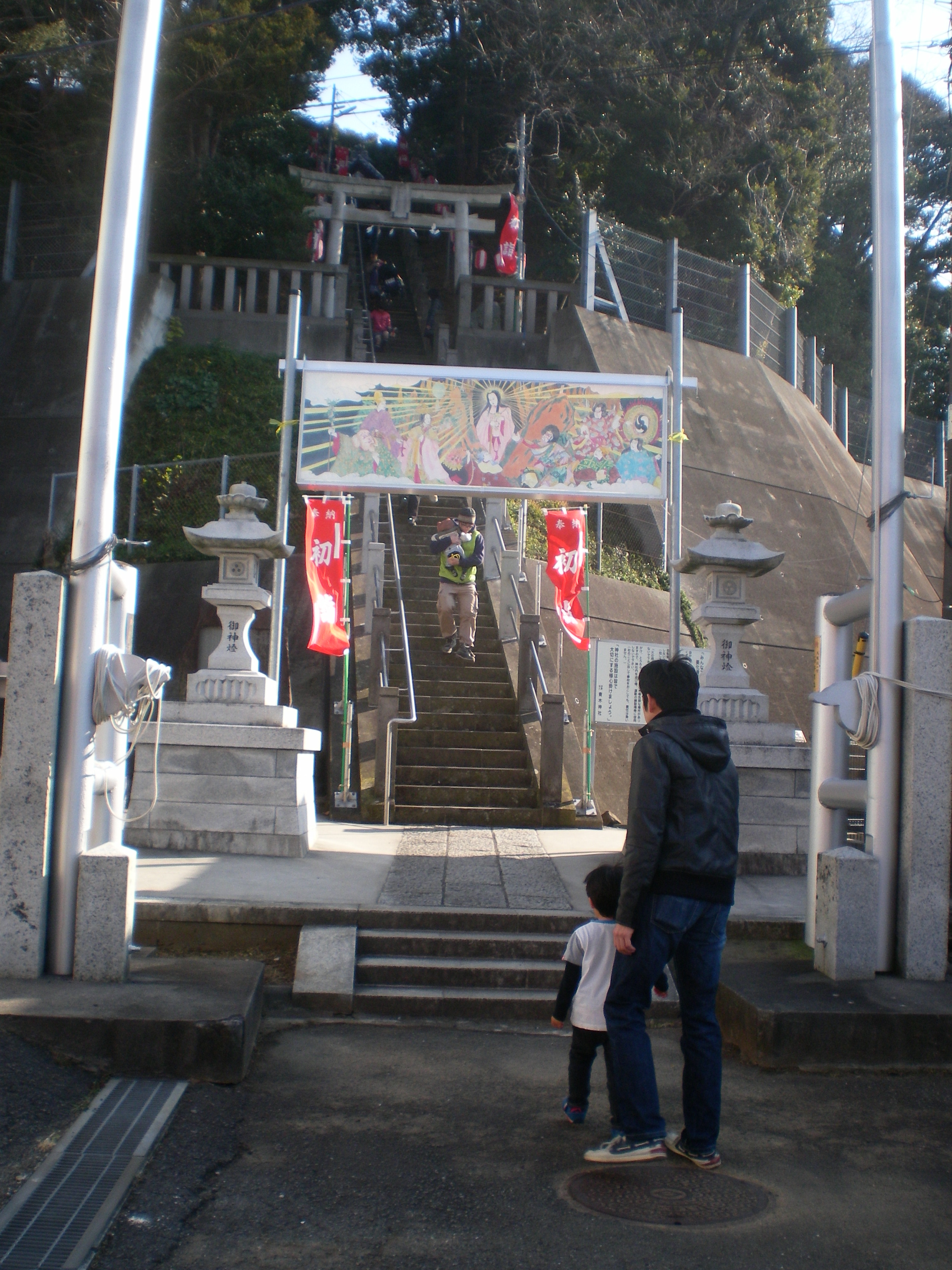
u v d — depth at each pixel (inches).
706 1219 134.8
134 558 644.1
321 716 528.1
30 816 196.5
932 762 217.0
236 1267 121.7
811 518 794.8
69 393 746.8
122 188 211.3
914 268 1283.2
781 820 329.4
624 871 153.3
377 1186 143.6
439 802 433.4
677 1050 211.5
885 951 218.7
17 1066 162.2
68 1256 120.5
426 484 384.8
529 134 1133.1
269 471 709.3
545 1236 130.0
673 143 1055.0
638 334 841.5
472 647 515.8
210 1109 165.0
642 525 716.7
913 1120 170.9
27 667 198.4
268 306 839.7
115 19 779.4
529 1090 183.9
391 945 244.2
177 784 325.7
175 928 247.1
